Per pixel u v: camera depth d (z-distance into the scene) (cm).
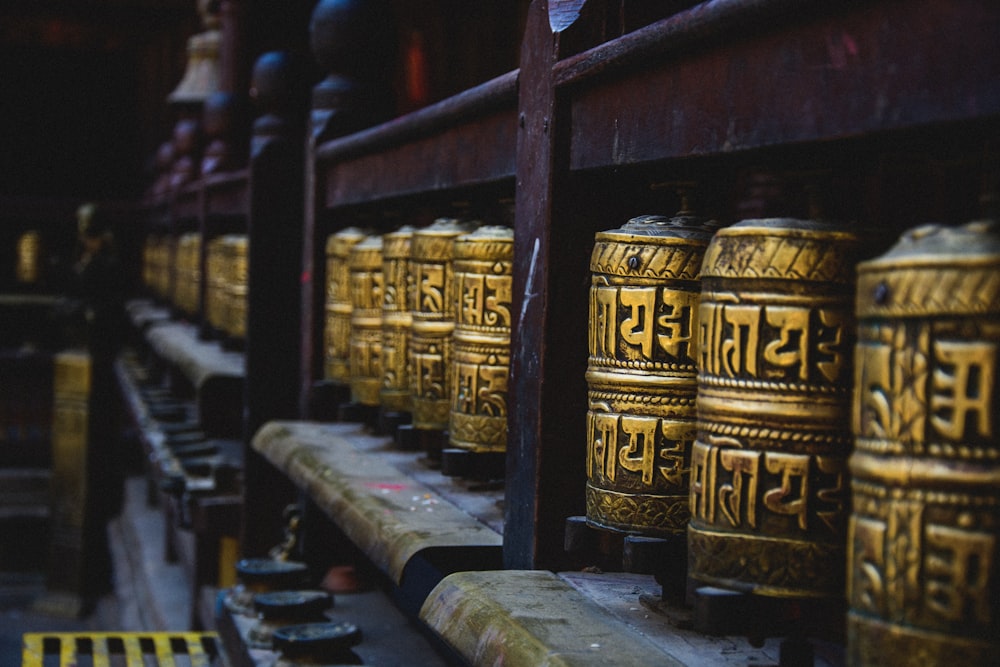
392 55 354
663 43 142
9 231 1312
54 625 887
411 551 188
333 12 346
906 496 96
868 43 112
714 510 120
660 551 145
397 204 304
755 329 117
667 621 146
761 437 117
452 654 279
